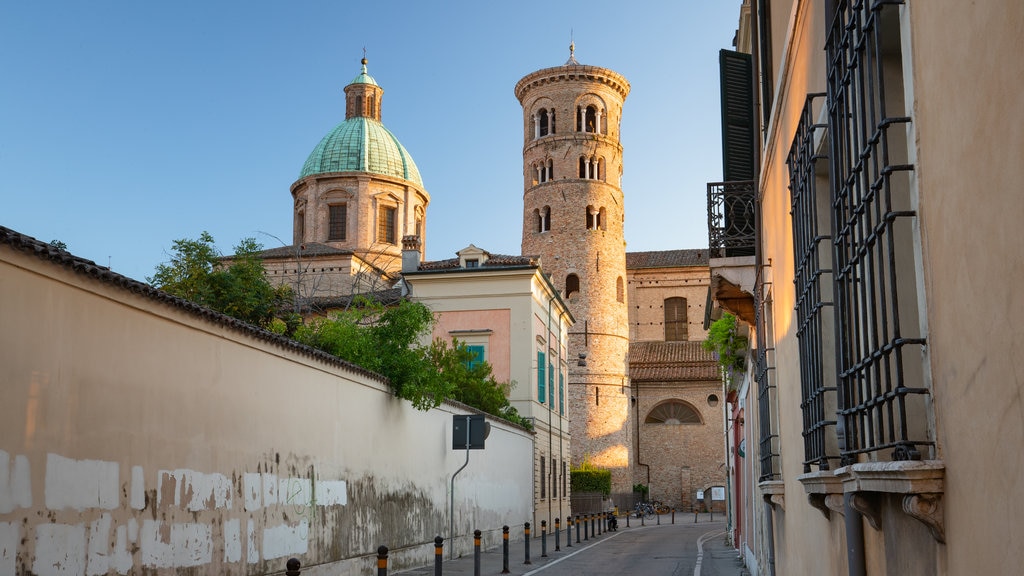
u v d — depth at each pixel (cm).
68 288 917
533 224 7212
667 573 2092
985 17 340
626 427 7088
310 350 1522
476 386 3362
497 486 3112
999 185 331
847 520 595
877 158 489
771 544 1271
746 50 1817
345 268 5844
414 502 2139
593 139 7169
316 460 1568
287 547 1434
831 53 590
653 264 8456
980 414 356
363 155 7181
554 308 4712
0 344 814
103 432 968
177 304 1109
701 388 7600
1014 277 320
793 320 888
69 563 898
